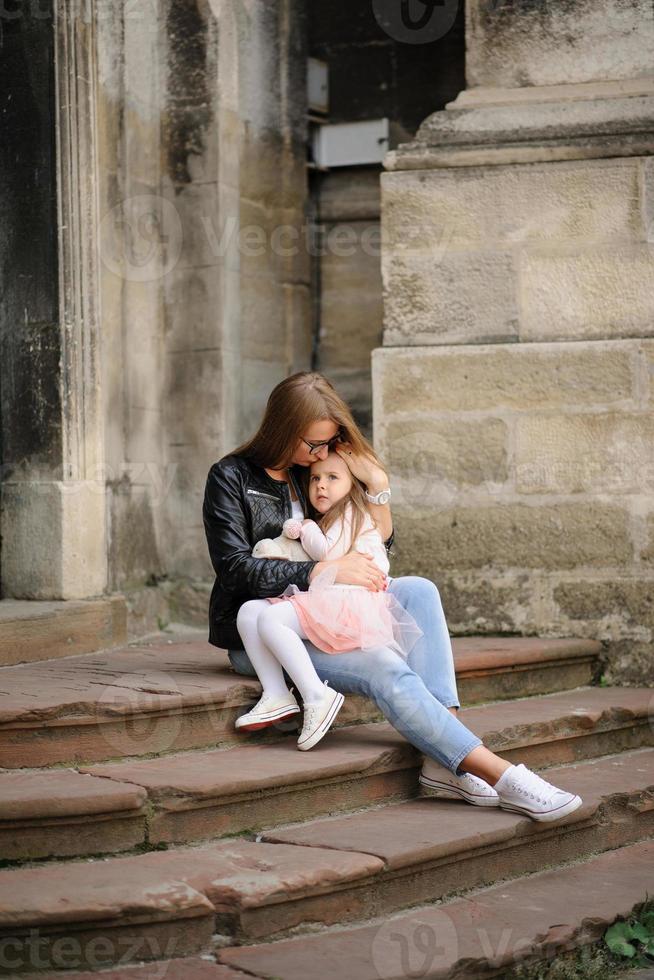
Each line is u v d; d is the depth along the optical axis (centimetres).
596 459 530
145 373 579
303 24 639
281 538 408
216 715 390
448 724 374
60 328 510
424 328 552
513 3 553
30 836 323
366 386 649
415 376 550
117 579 549
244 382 607
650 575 524
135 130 569
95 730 366
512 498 539
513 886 368
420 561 550
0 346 521
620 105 534
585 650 520
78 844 327
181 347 594
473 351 543
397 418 552
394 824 362
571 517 533
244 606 394
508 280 541
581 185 533
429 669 393
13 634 461
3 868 320
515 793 369
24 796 323
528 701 487
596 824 402
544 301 538
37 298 514
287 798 362
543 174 537
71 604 498
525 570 538
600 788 416
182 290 593
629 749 481
